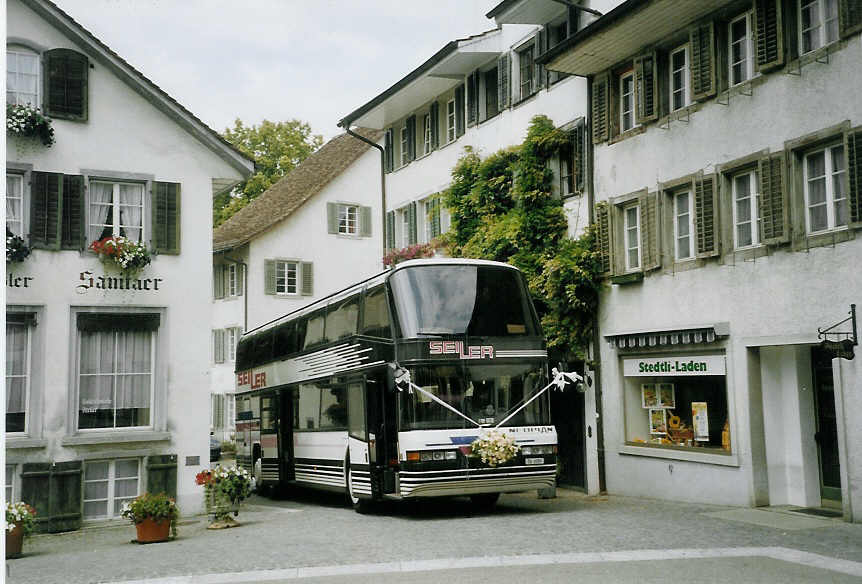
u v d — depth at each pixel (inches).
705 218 641.6
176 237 756.6
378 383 649.6
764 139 594.2
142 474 725.3
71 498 690.2
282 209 1643.7
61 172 722.8
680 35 675.4
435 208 1024.2
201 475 638.5
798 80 566.6
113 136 744.3
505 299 634.2
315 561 446.0
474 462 592.7
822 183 556.4
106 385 727.1
